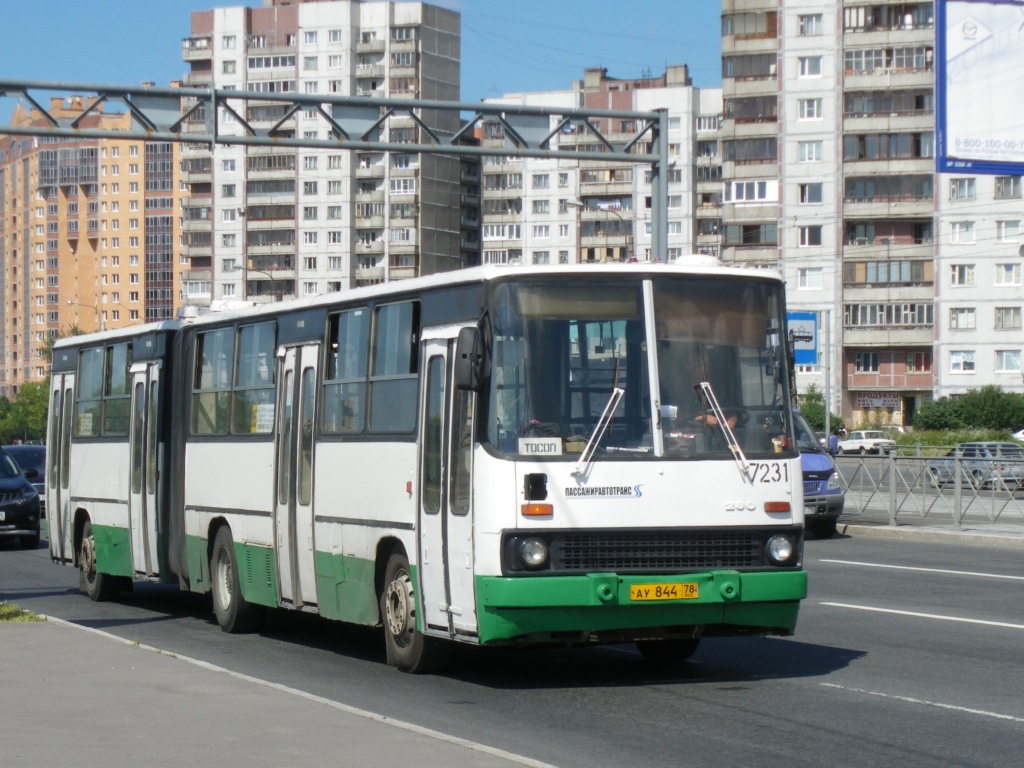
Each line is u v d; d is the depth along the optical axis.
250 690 11.35
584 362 11.64
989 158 30.30
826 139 100.69
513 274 11.66
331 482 14.30
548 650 14.62
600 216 138.88
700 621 11.53
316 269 133.25
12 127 25.30
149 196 178.50
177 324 18.88
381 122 26.75
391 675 13.02
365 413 13.73
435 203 134.12
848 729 10.09
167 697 11.02
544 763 8.59
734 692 11.75
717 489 11.69
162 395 18.70
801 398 100.94
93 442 21.19
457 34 136.62
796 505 11.95
